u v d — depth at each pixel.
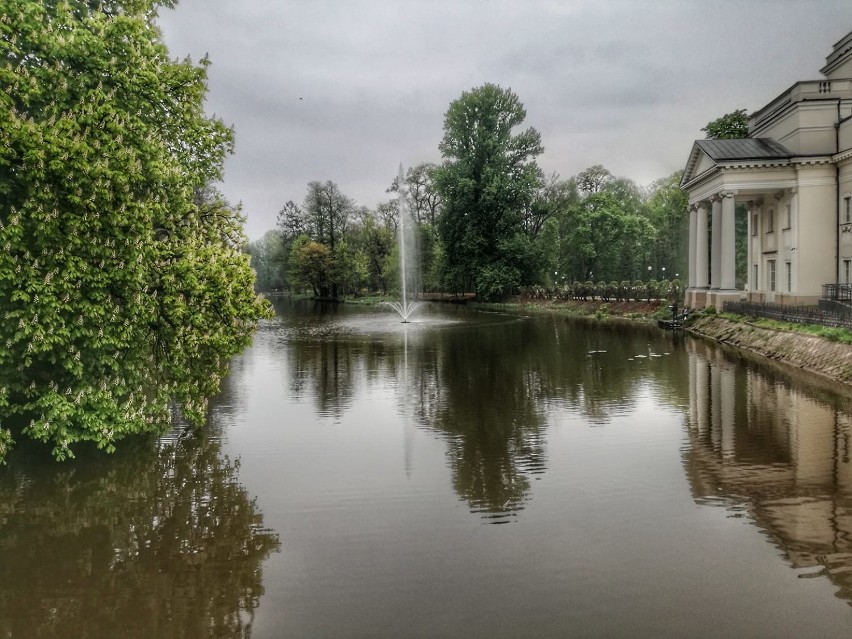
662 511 10.23
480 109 70.25
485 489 11.36
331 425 16.27
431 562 8.59
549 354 29.78
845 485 11.32
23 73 10.73
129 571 8.46
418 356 29.66
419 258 91.31
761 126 43.75
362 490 11.41
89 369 12.01
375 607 7.48
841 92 37.88
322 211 103.69
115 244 11.70
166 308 12.87
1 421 12.96
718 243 41.88
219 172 15.30
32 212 10.54
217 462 13.15
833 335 23.67
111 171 10.92
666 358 27.92
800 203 37.62
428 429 15.72
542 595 7.69
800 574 8.14
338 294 109.00
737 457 13.02
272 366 27.03
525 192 69.62
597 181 91.38
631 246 83.62
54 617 7.40
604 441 14.38
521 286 75.19
